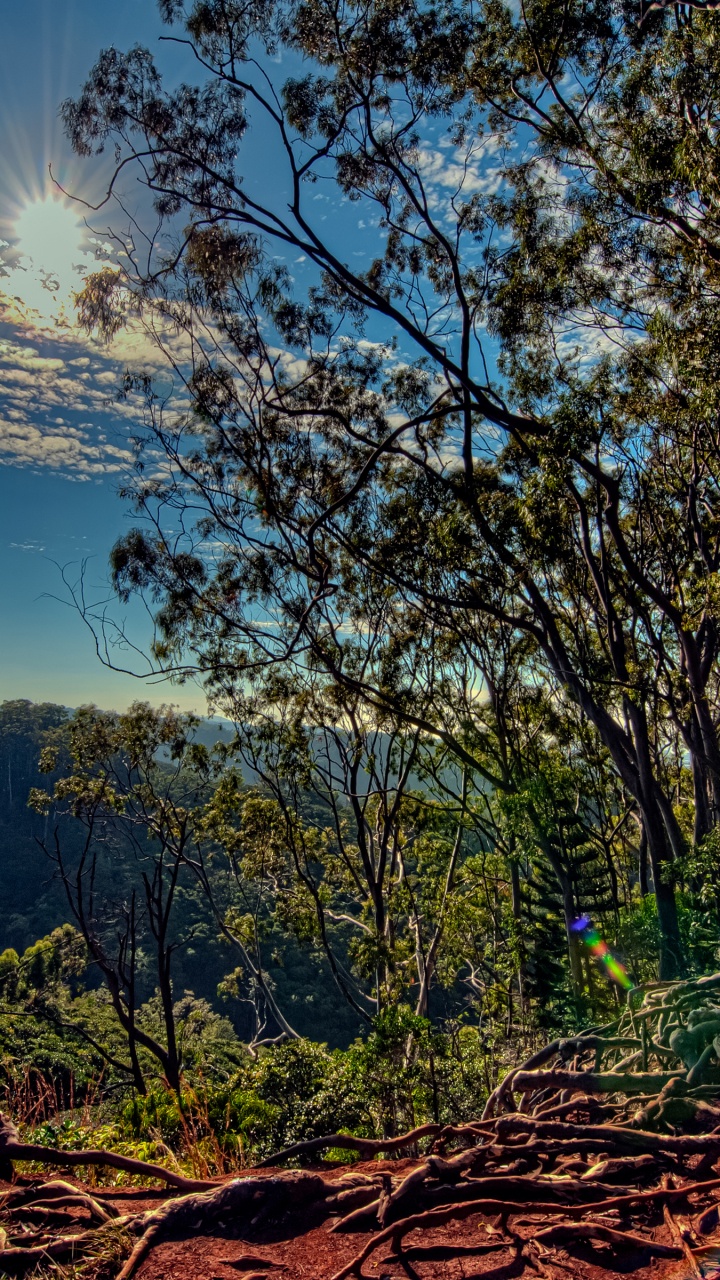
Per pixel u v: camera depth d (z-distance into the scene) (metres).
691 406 11.58
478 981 23.89
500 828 18.61
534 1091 3.61
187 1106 7.54
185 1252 2.17
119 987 22.86
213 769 25.72
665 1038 3.26
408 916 25.95
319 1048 13.88
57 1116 4.74
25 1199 2.46
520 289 14.35
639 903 14.96
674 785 23.83
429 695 21.50
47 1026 25.38
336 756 26.16
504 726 19.45
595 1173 2.42
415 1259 2.10
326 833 27.98
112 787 26.44
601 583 15.35
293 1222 2.34
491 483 16.81
